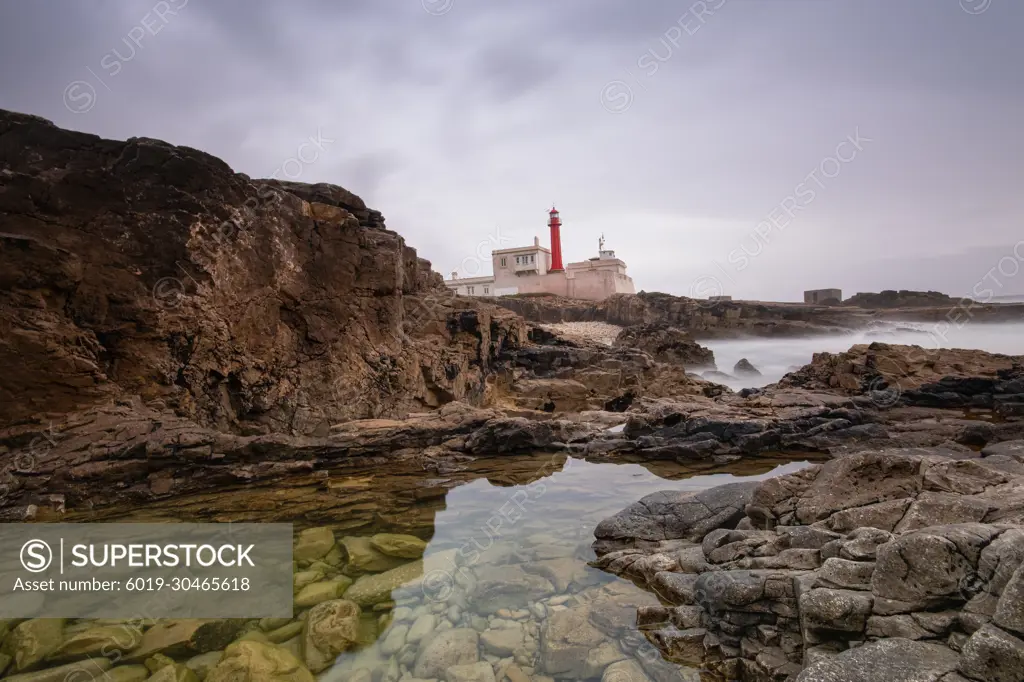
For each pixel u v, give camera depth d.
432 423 14.71
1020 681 3.45
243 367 13.67
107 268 11.84
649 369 27.36
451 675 5.11
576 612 6.19
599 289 75.44
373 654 5.47
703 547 7.20
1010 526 4.63
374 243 17.89
